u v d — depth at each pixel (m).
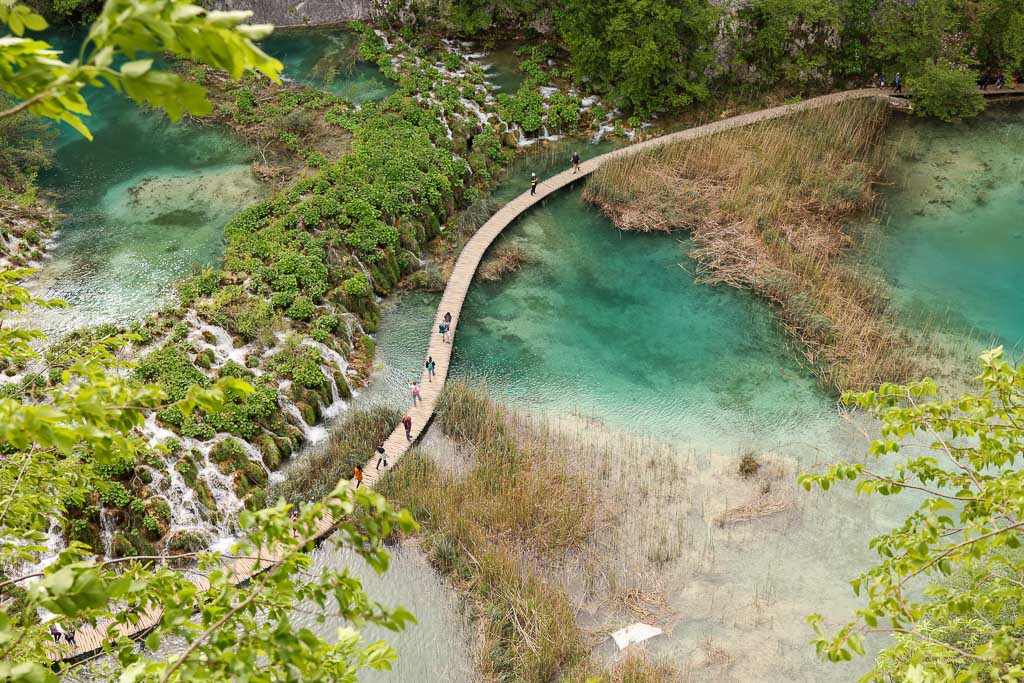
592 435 44.59
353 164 61.75
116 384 10.30
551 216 61.50
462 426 44.72
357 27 81.94
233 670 8.91
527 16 81.12
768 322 51.66
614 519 40.06
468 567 37.53
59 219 59.25
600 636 35.09
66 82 7.62
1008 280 54.56
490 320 52.53
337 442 44.59
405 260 55.88
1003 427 14.66
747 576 37.47
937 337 49.84
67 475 16.45
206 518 40.75
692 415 45.81
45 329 49.47
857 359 47.81
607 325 52.03
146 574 10.87
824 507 40.44
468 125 68.56
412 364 49.81
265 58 7.60
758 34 73.25
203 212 60.00
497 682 33.22
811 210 60.09
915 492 40.91
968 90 69.25
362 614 9.59
